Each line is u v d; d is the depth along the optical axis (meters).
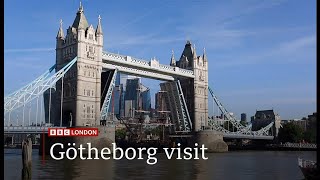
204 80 195.88
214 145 166.88
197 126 188.12
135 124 179.38
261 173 66.50
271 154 142.88
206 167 78.88
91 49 145.62
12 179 56.44
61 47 150.50
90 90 143.88
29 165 56.47
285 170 72.31
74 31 146.12
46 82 135.00
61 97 139.00
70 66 140.62
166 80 180.12
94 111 144.12
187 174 64.31
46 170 69.88
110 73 150.12
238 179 57.50
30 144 57.00
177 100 182.12
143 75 166.12
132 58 157.88
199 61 194.38
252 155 134.38
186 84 192.75
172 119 186.12
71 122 139.12
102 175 62.03
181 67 195.00
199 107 191.25
